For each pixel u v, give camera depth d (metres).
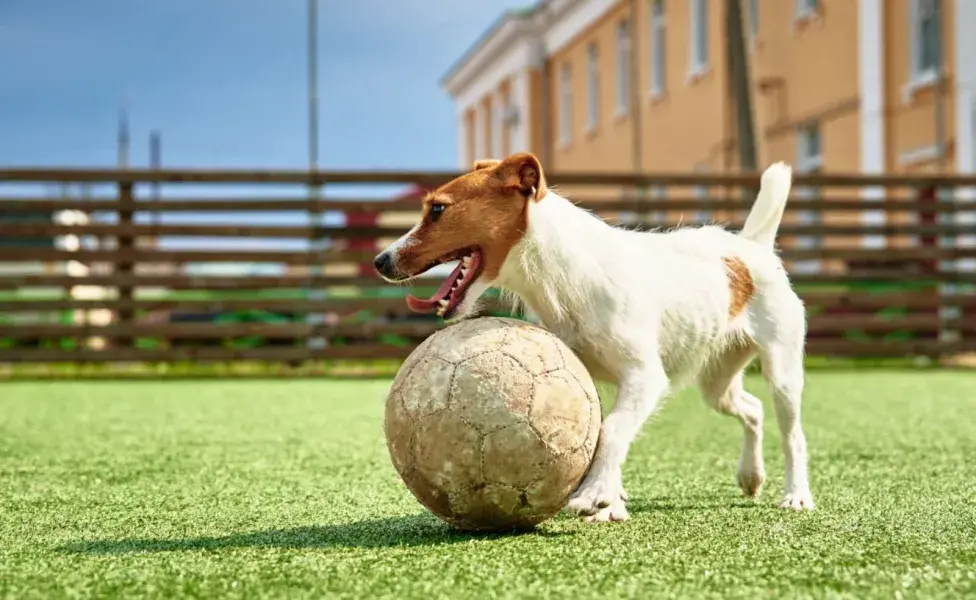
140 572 2.80
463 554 2.96
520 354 3.11
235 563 2.88
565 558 2.91
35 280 10.58
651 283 3.58
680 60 19.97
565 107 27.02
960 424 6.39
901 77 13.20
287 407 7.47
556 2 25.69
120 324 10.62
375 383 9.68
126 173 10.60
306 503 3.86
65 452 5.27
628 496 4.05
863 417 6.76
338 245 12.68
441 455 3.06
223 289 10.83
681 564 2.85
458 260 3.40
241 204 10.70
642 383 3.44
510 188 3.35
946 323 11.38
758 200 4.11
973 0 11.88
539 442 3.06
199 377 10.34
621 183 11.12
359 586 2.62
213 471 4.64
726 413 4.14
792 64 15.95
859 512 3.71
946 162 12.27
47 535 3.32
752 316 3.95
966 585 2.64
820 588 2.60
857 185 11.34
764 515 3.65
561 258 3.40
